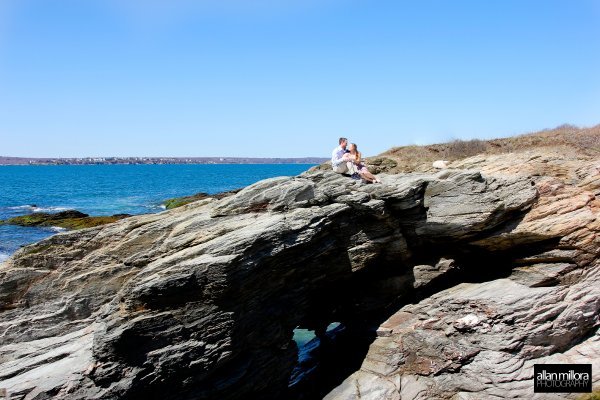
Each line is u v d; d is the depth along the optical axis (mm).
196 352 13516
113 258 16438
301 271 16422
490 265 19453
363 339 18500
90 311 15914
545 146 32781
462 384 15562
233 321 14094
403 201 17797
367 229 17969
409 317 18391
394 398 15453
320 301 19797
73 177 169500
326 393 16359
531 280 17312
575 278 16953
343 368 17547
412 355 16766
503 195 17766
